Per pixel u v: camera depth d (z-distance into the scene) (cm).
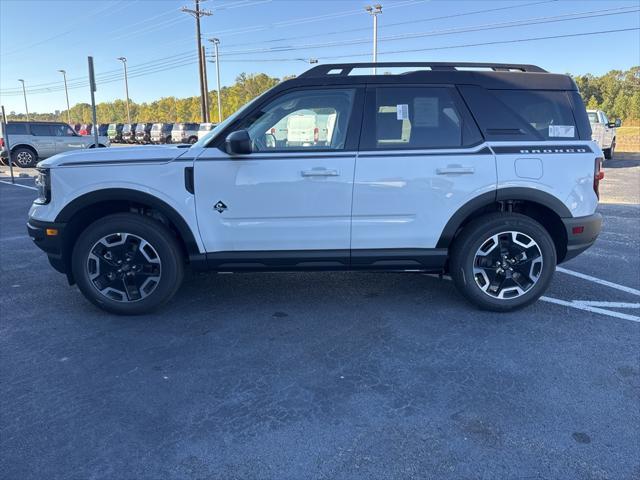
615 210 975
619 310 441
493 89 415
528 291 425
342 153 401
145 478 234
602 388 311
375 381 321
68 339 383
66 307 450
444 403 295
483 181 405
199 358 353
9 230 789
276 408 291
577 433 266
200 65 3938
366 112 407
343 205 404
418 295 480
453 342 377
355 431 269
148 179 399
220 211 404
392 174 402
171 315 431
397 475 235
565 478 233
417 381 320
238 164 399
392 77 411
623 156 2478
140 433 267
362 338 385
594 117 2009
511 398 300
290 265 417
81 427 272
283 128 407
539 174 408
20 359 350
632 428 270
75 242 421
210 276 540
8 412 286
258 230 408
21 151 1845
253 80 9288
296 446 257
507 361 346
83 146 1962
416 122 408
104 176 399
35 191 1252
